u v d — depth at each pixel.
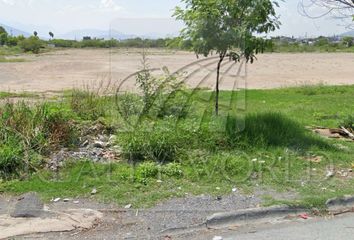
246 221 4.23
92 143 6.38
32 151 5.61
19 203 4.47
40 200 4.55
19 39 60.06
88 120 7.21
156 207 4.44
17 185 4.90
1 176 5.13
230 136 6.55
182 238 3.84
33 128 6.02
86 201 4.58
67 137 6.24
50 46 62.34
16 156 5.32
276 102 12.43
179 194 4.77
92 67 26.94
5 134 5.80
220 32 6.91
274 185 5.12
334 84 18.94
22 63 31.28
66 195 4.72
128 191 4.85
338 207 4.62
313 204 4.55
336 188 5.05
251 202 4.56
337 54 50.00
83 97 8.14
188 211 4.34
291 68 29.47
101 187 4.94
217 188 4.99
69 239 3.76
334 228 4.06
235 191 4.91
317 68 29.66
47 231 3.89
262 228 4.08
